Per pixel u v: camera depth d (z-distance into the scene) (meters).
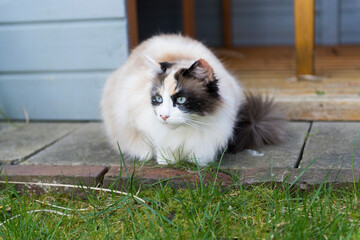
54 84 1.57
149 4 2.23
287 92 1.55
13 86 1.59
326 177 1.12
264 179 1.15
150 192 1.16
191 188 1.13
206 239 1.02
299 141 1.34
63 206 1.16
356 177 1.13
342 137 1.34
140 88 1.20
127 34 1.51
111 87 1.31
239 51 2.34
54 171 1.23
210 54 1.30
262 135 1.31
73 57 1.55
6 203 1.16
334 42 2.42
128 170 1.21
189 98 1.13
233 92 1.24
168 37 1.33
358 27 2.40
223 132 1.20
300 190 1.13
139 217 1.07
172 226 1.07
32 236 1.05
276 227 1.02
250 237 1.03
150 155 1.26
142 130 1.21
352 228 1.01
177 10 2.27
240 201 1.10
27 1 1.53
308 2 1.59
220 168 1.21
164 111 1.13
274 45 2.53
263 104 1.35
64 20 1.53
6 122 1.60
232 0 2.51
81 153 1.33
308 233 1.01
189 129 1.19
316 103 1.46
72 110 1.58
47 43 1.55
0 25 1.55
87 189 1.19
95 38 1.52
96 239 1.06
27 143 1.41
